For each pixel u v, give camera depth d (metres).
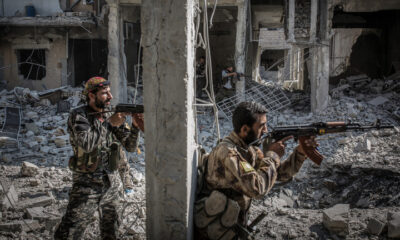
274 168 2.28
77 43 13.48
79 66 13.69
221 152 2.33
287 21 9.12
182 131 2.21
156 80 2.21
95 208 2.54
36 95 10.64
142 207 3.91
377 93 10.05
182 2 2.12
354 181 4.65
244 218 2.46
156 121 2.25
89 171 2.48
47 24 11.98
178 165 2.24
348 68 13.84
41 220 3.58
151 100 2.25
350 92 10.25
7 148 7.05
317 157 2.37
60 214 3.72
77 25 11.91
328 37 8.99
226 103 9.84
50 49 12.81
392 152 5.75
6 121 8.76
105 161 2.58
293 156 2.47
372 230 3.12
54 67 12.88
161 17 2.15
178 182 2.25
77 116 2.49
